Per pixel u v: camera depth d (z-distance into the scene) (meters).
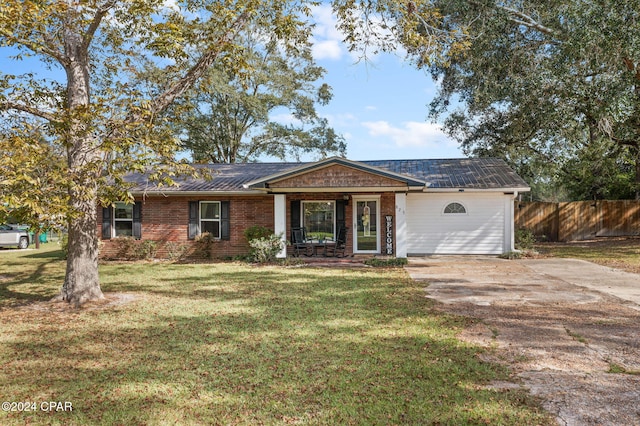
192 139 35.47
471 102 24.50
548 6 16.16
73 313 8.06
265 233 16.86
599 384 4.50
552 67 14.99
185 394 4.41
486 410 3.93
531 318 7.27
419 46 11.37
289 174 15.59
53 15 8.59
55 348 5.97
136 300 9.18
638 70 14.57
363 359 5.32
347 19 11.58
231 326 6.96
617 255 16.47
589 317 7.29
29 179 6.52
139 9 8.62
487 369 4.94
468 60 18.58
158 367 5.18
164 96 9.49
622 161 25.02
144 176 18.89
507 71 17.42
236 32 9.79
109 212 18.14
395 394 4.31
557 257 16.38
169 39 8.70
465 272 12.95
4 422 3.88
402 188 15.51
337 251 17.53
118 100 8.40
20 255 20.44
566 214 23.66
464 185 16.95
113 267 15.10
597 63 14.16
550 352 5.52
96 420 3.90
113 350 5.85
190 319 7.47
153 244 17.58
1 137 8.02
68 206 7.44
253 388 4.52
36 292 10.45
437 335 6.31
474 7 16.55
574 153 20.45
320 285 10.86
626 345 5.77
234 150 35.94
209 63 9.82
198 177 9.46
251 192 16.91
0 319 7.69
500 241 17.52
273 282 11.40
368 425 3.72
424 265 14.73
